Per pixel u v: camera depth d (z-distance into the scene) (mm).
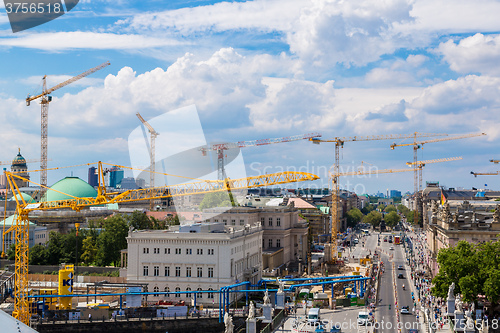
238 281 197875
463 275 155750
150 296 190625
